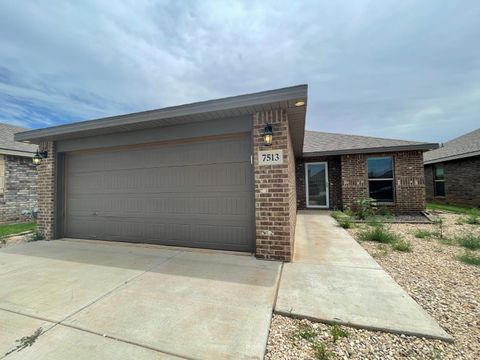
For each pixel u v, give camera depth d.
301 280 3.12
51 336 2.03
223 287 2.95
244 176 4.42
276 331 2.12
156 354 1.81
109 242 5.39
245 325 2.16
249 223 4.39
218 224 4.60
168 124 4.67
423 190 8.71
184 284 3.05
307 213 9.41
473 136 13.02
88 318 2.30
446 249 4.49
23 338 2.01
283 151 3.91
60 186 5.91
